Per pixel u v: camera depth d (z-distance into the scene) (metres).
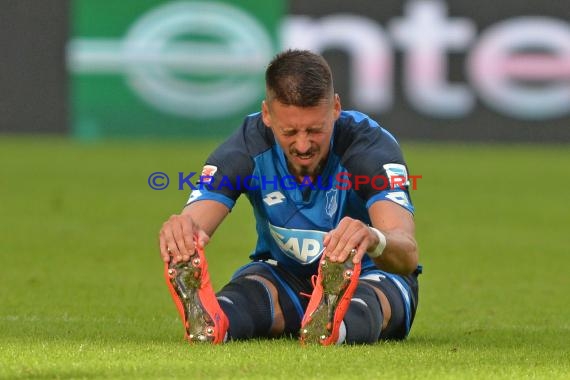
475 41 74.38
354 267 17.81
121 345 18.48
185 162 66.56
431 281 32.00
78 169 63.91
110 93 75.75
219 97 75.62
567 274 33.62
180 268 18.48
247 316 19.64
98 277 31.61
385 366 16.42
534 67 74.62
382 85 74.38
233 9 74.94
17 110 76.38
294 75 17.95
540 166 68.31
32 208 48.84
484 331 22.95
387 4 74.12
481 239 41.69
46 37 75.50
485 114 75.00
